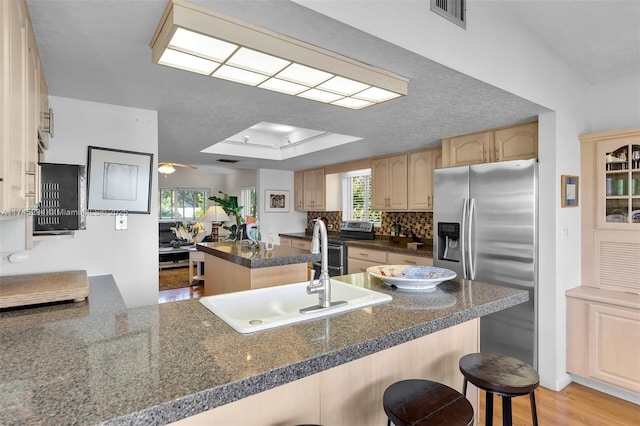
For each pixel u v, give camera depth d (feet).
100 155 7.55
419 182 13.47
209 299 4.92
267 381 2.84
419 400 4.02
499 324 9.24
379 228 16.92
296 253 9.92
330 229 19.99
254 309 5.32
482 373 4.66
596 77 9.26
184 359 3.05
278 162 17.40
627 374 7.88
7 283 5.90
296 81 5.60
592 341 8.39
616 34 7.38
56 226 6.01
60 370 2.81
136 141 7.96
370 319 4.23
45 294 5.23
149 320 4.10
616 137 8.63
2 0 2.77
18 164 3.30
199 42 4.29
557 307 8.43
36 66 4.59
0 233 5.49
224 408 3.46
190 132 10.42
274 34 4.60
